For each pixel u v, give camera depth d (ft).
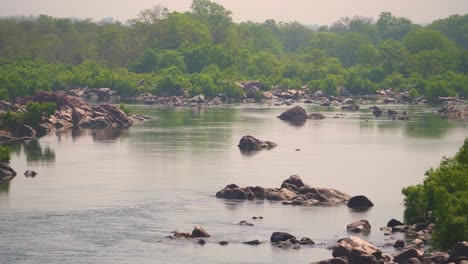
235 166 592.60
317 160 628.28
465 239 344.08
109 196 482.69
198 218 428.56
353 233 397.60
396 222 410.52
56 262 349.41
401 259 340.80
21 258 354.74
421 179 547.08
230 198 478.59
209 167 588.09
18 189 502.79
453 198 363.76
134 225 412.57
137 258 355.56
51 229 403.13
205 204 462.60
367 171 578.25
